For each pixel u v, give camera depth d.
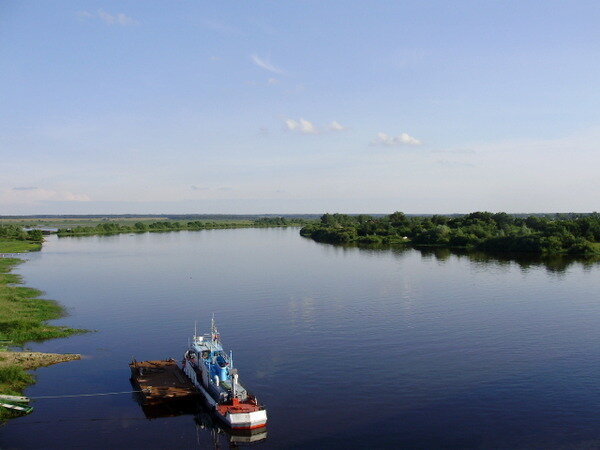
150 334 79.94
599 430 44.72
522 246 188.25
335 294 108.56
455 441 43.31
